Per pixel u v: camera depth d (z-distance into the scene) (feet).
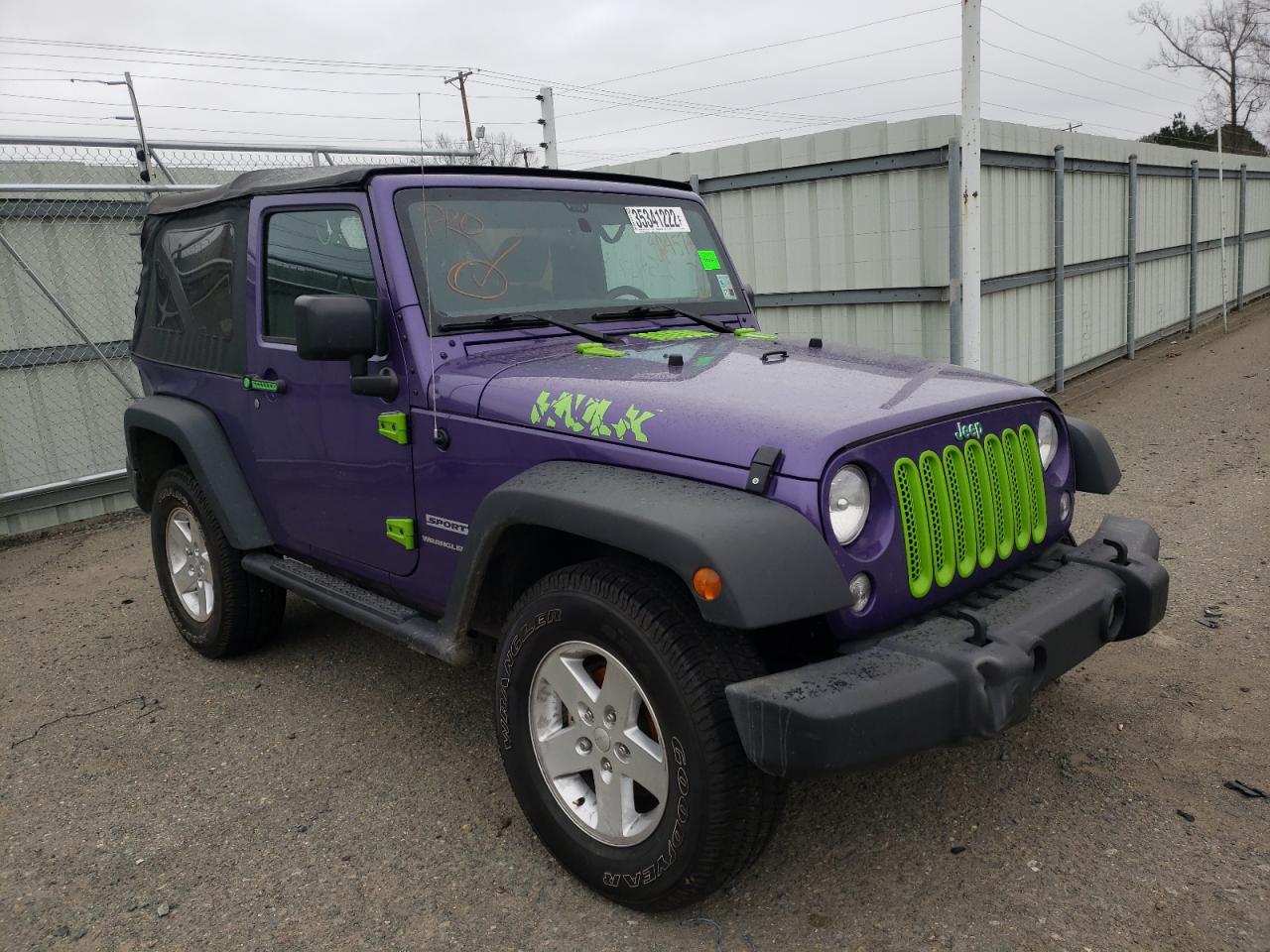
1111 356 41.96
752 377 9.20
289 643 15.55
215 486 13.15
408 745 11.99
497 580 9.97
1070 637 8.46
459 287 10.60
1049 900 8.47
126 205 25.79
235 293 12.78
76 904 9.19
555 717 9.09
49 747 12.46
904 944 8.05
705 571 7.06
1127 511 20.15
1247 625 13.99
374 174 10.51
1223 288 52.70
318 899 9.08
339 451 11.34
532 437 9.04
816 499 7.41
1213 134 115.03
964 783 10.41
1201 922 8.07
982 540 8.90
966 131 25.67
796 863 9.25
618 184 12.74
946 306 28.07
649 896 8.25
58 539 23.82
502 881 9.24
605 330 11.29
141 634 16.52
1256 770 10.30
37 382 24.59
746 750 7.22
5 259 23.90
